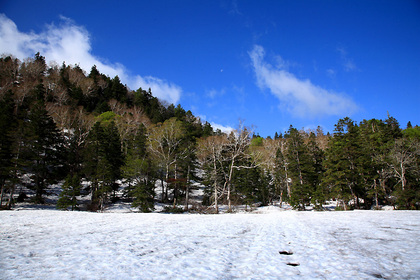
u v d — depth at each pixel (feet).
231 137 125.29
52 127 123.65
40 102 152.87
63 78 260.83
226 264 17.39
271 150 197.06
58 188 131.44
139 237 28.25
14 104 166.50
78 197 124.67
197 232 32.07
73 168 137.90
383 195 118.01
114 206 112.98
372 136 145.07
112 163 125.80
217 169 122.62
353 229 31.58
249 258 19.07
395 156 115.96
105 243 24.79
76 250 21.77
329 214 58.65
